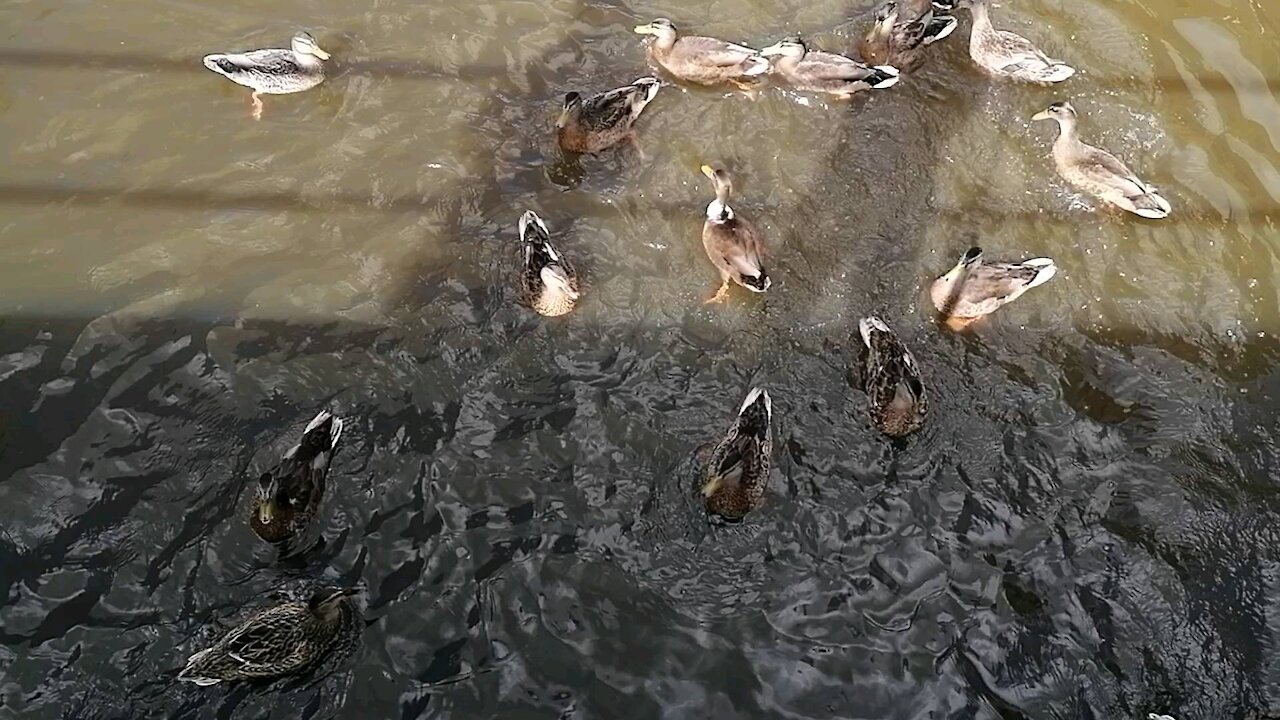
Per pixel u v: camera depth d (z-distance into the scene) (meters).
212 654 7.50
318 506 8.70
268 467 9.00
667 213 11.22
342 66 12.40
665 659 8.09
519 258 10.68
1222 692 8.07
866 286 10.62
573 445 9.31
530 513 8.87
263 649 7.57
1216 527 8.96
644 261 10.76
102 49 12.40
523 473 9.11
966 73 12.69
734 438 8.88
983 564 8.71
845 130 12.09
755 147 11.88
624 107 11.56
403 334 9.99
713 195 11.39
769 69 12.33
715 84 12.49
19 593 8.14
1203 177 11.55
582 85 12.38
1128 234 11.07
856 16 13.33
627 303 10.38
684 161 11.70
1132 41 12.96
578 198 11.29
